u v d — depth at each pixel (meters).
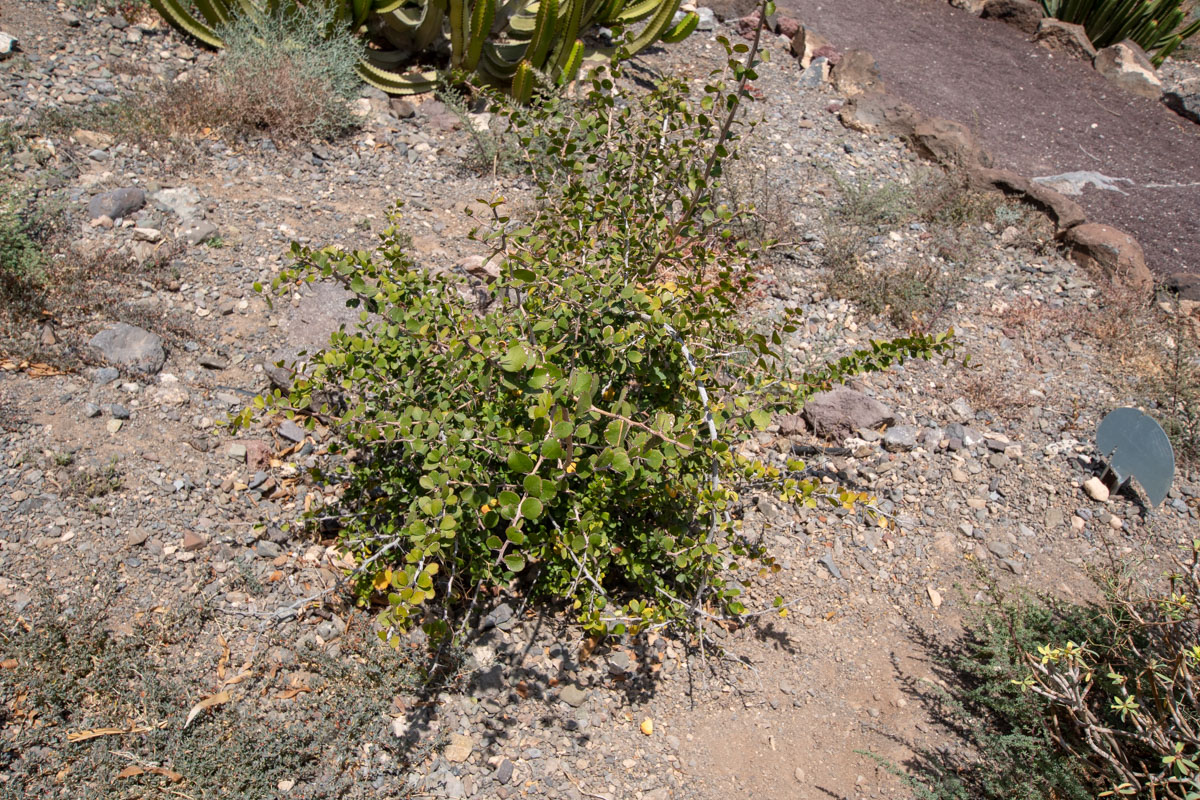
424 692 3.09
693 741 3.18
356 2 6.46
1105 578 3.47
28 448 3.47
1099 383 5.09
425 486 2.53
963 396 4.89
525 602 3.24
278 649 3.11
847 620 3.72
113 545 3.26
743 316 5.00
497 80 6.85
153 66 5.96
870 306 5.31
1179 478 4.56
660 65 7.55
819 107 7.49
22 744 2.68
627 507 3.24
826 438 4.51
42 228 4.43
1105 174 7.59
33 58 5.66
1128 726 3.10
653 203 3.53
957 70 8.92
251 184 5.25
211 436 3.76
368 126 6.05
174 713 2.82
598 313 2.97
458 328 3.04
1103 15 9.96
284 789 2.75
